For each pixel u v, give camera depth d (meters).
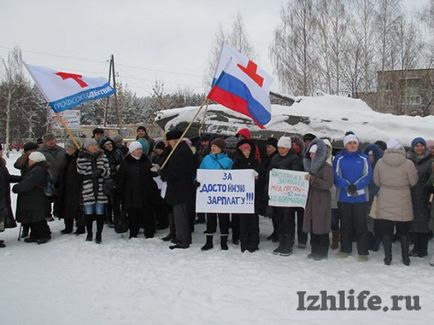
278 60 26.59
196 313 4.57
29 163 7.91
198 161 8.63
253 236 7.11
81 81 8.61
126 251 7.14
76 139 8.70
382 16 24.94
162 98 43.50
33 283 5.61
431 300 4.88
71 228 8.62
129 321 4.39
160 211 9.00
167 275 5.84
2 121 52.12
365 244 6.50
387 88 25.00
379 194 6.40
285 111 9.59
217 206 7.01
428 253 7.20
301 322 4.32
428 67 25.30
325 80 25.38
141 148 8.09
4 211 7.55
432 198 6.46
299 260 6.55
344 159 6.54
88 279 5.75
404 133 9.02
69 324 4.36
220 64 7.45
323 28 25.53
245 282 5.51
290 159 6.94
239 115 9.62
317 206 6.53
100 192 7.73
